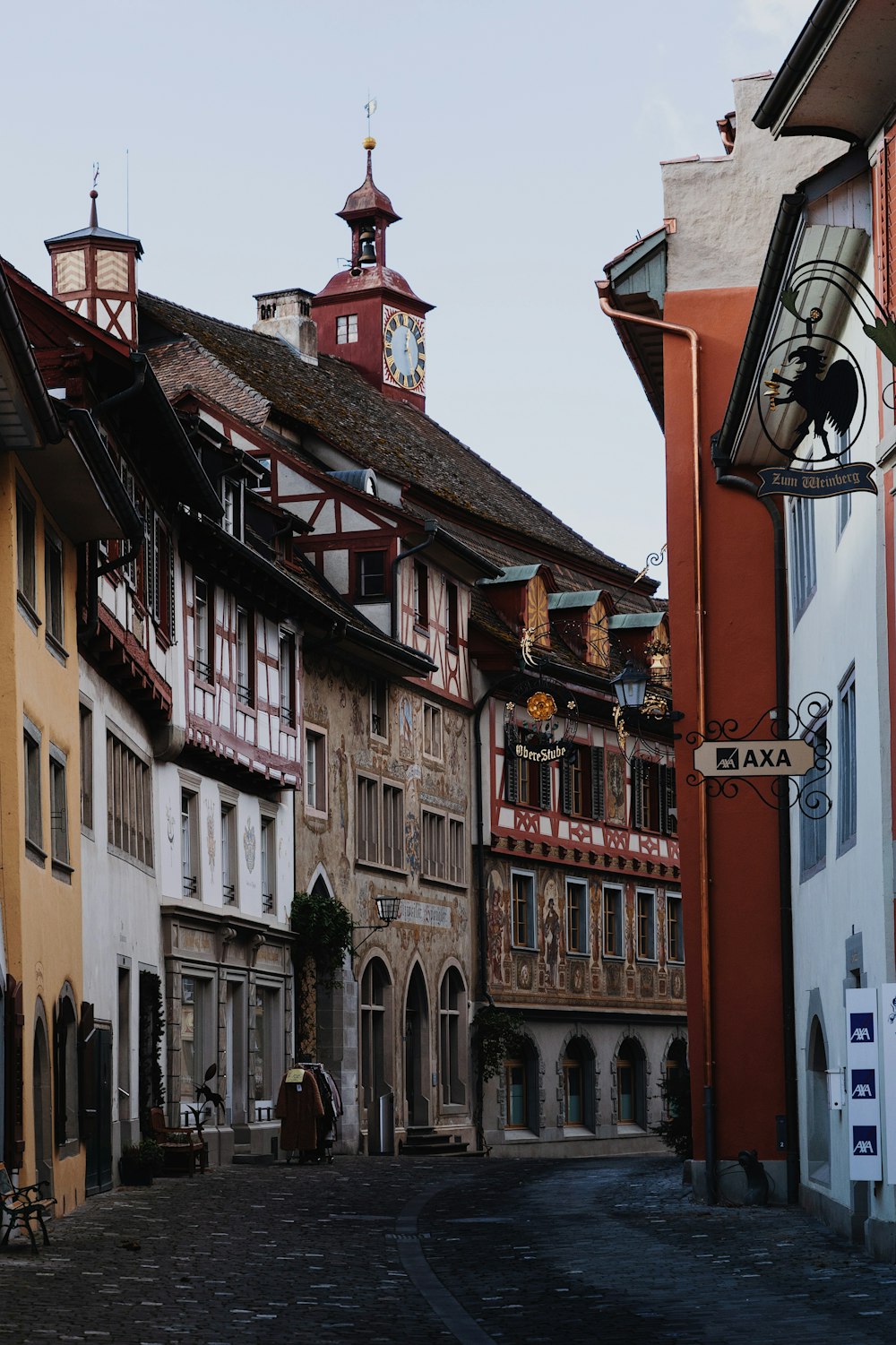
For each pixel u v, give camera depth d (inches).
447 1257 696.4
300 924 1428.4
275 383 1859.0
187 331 1798.7
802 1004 906.7
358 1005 1547.7
